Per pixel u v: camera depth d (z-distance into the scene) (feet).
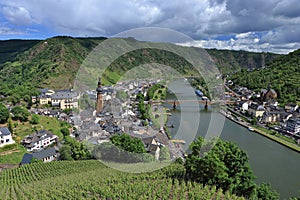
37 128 220.43
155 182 79.71
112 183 82.12
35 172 129.49
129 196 71.05
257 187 87.86
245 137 238.48
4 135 178.19
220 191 72.54
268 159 177.06
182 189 73.15
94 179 90.12
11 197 93.09
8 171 135.03
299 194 123.54
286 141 224.33
